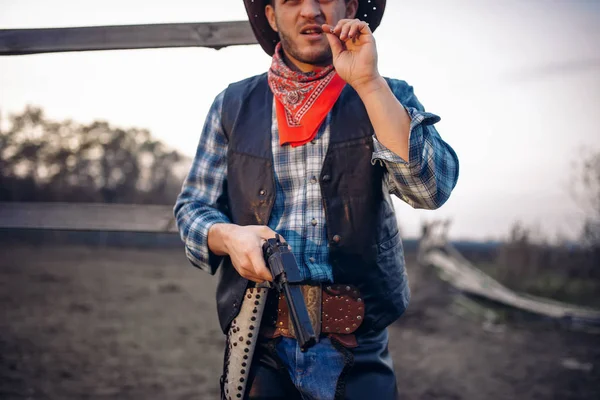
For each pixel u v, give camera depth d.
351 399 1.33
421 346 6.56
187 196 1.52
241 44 2.26
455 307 9.38
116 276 11.99
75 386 4.20
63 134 24.75
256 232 1.27
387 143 1.25
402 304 1.42
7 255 15.43
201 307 8.47
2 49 2.40
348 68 1.26
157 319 7.21
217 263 1.43
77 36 2.36
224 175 1.52
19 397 3.85
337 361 1.32
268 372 1.38
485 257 17.77
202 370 4.86
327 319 1.34
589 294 10.59
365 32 1.25
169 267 14.80
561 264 12.29
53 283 10.18
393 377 1.42
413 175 1.26
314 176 1.38
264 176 1.40
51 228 2.37
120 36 2.33
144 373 4.67
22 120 24.03
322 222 1.37
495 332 7.50
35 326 6.31
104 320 6.94
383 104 1.25
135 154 26.23
